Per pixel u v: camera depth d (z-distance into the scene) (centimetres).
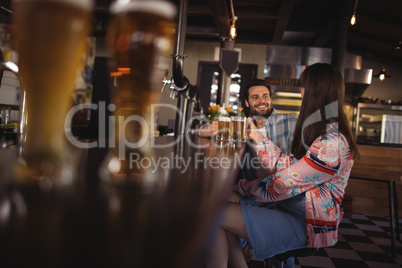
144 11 40
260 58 767
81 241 21
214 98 790
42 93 35
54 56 32
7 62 65
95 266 17
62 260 18
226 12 438
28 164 37
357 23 687
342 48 601
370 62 862
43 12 31
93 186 39
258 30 671
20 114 68
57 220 25
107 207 30
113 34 42
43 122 37
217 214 38
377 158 438
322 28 686
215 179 51
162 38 42
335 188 134
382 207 433
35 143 37
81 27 33
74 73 36
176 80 183
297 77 704
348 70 720
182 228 25
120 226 25
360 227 374
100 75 796
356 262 269
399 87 847
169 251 20
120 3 40
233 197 148
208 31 605
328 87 140
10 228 23
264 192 132
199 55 790
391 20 629
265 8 517
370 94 856
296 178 127
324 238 126
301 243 126
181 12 176
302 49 745
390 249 303
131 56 41
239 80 778
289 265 180
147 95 44
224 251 132
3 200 31
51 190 36
